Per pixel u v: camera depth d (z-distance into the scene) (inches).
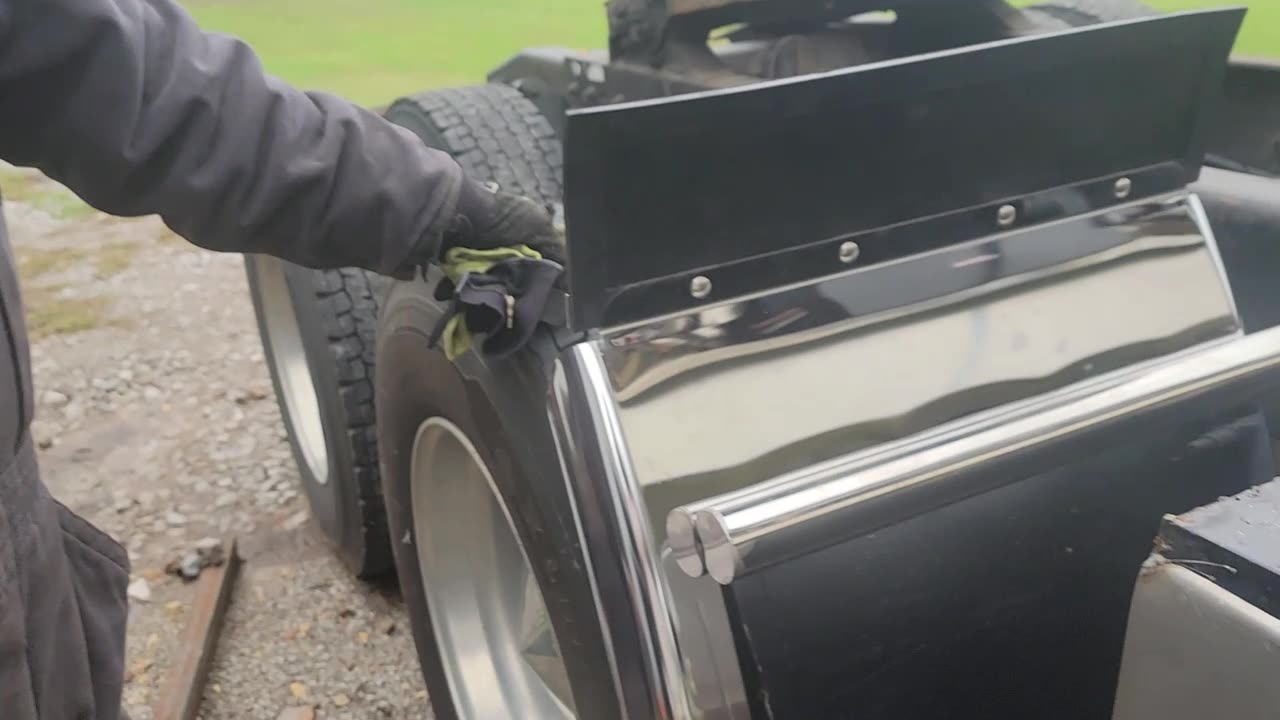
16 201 233.8
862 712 49.9
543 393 48.4
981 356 54.7
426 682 81.2
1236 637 30.7
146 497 127.8
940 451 44.4
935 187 52.4
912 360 53.0
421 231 49.1
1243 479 58.7
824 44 78.4
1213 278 61.9
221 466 134.1
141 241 213.0
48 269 197.6
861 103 46.9
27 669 45.4
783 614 47.2
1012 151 53.7
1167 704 33.5
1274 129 75.4
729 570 40.5
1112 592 56.3
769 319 49.9
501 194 52.6
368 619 106.8
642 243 45.5
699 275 47.6
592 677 52.8
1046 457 47.1
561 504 50.2
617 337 47.2
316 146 46.1
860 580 48.9
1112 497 55.1
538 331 49.8
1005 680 54.2
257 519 123.5
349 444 96.9
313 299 94.5
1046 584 54.1
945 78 48.4
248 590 111.6
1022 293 56.5
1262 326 67.4
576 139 40.7
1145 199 60.3
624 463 46.2
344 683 98.9
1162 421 49.9
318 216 47.1
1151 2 86.4
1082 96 54.0
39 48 40.0
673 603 46.5
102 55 40.9
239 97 44.6
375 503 99.7
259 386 154.3
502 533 73.2
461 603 76.4
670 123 42.5
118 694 57.2
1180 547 32.7
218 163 44.3
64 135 42.2
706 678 46.8
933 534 50.6
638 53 74.6
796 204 48.6
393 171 48.0
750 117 44.2
